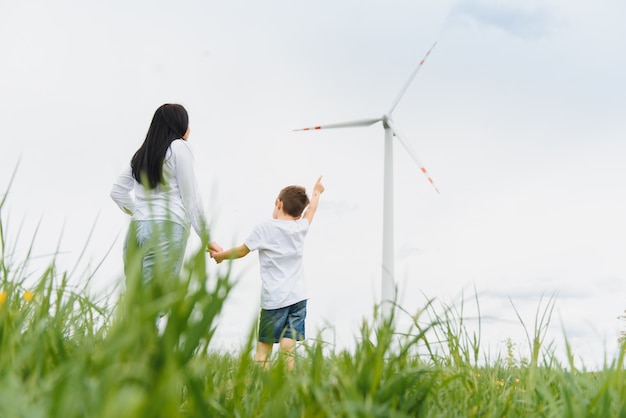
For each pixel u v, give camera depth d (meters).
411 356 1.81
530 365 1.89
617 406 1.45
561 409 1.60
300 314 5.14
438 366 1.88
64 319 1.56
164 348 1.07
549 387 1.84
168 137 4.38
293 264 5.21
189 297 1.10
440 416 1.65
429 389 1.57
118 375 0.96
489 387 1.98
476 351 2.02
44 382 1.14
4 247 1.61
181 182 4.27
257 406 1.45
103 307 1.59
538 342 1.88
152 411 0.90
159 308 1.05
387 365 1.53
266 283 5.12
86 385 0.93
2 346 1.29
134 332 1.01
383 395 1.41
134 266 1.10
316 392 1.27
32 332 1.46
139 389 0.94
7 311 1.38
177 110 4.48
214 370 1.73
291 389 1.44
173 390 0.96
